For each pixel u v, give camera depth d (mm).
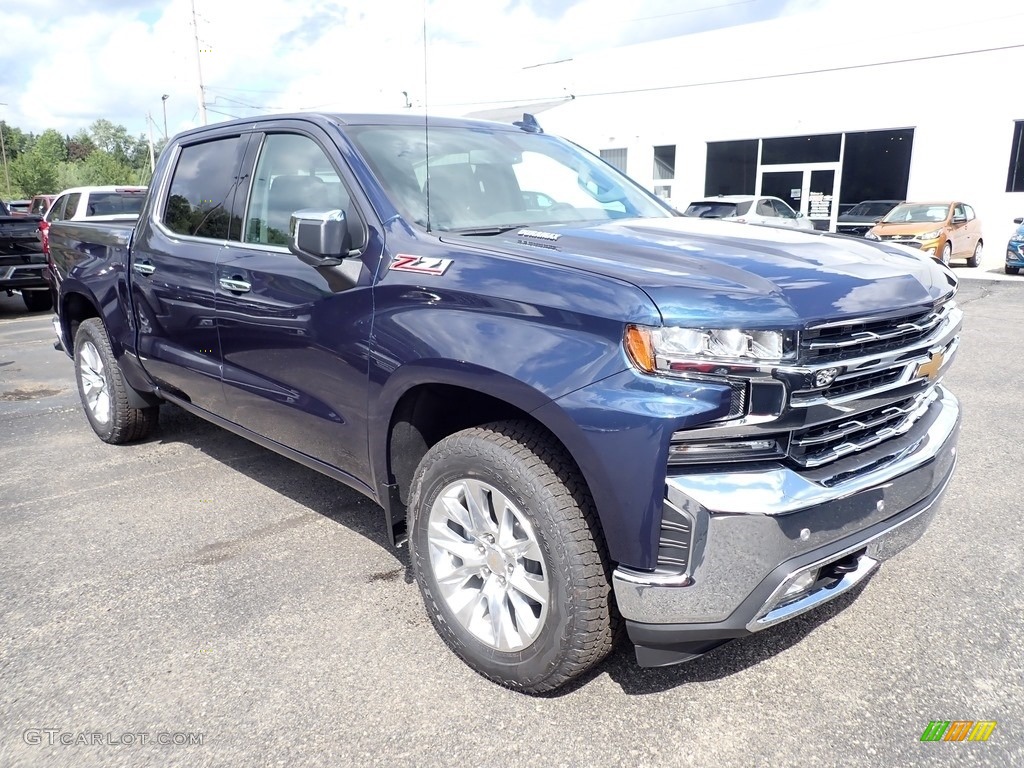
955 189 19422
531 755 2295
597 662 2463
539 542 2359
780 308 2152
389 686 2625
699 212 17188
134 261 4375
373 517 4004
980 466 4520
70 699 2574
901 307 2389
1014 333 8922
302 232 2768
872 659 2729
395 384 2729
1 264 12047
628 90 24484
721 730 2389
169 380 4328
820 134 21172
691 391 2092
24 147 119500
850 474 2330
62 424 5844
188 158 4215
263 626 2996
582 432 2186
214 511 4105
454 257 2639
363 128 3342
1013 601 3074
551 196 3510
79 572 3445
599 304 2213
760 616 2205
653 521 2146
